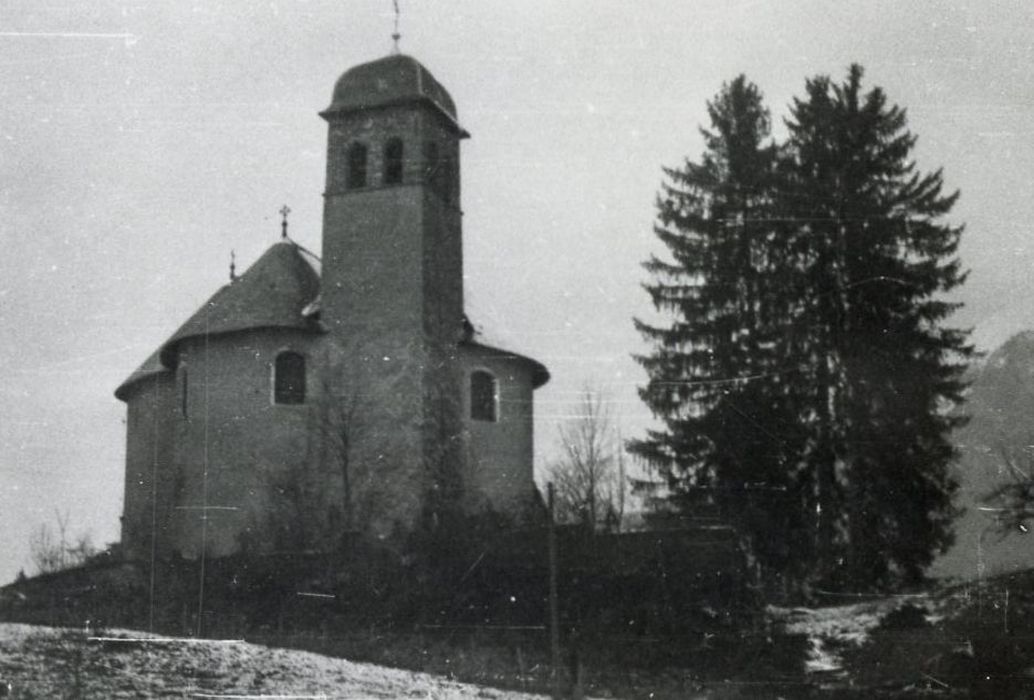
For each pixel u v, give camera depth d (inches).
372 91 1951.3
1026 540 1592.0
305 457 1847.9
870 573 1558.8
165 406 2042.3
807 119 1726.1
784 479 1595.7
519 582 1434.5
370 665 1158.3
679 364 1700.3
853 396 1610.5
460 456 1893.5
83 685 924.0
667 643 1293.1
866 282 1633.9
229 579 1526.8
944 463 1592.0
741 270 1716.3
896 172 1700.3
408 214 1904.5
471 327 1972.2
